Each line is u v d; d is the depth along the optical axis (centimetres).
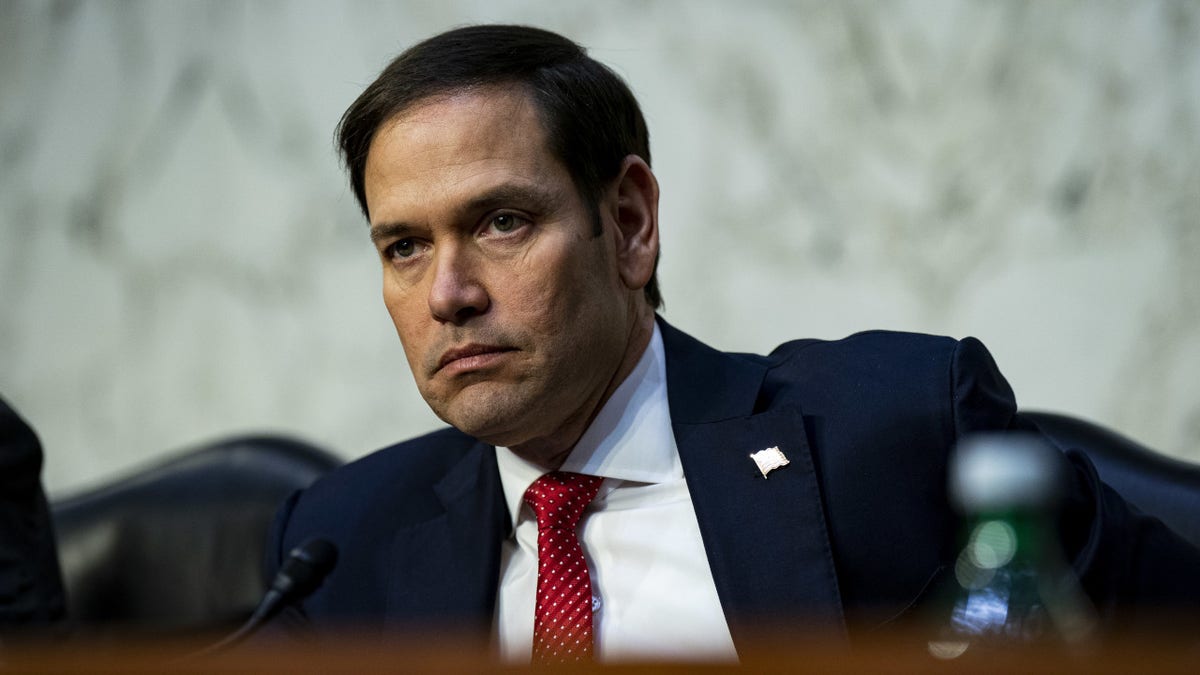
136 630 684
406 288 564
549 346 552
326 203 1334
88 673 296
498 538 623
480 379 553
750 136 1194
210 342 1364
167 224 1383
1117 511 546
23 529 716
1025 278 1134
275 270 1346
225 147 1366
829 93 1173
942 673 253
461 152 548
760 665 259
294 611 659
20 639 662
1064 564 505
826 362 620
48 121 1423
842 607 550
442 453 691
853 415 589
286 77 1346
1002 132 1138
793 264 1183
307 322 1337
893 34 1159
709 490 585
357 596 653
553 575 588
